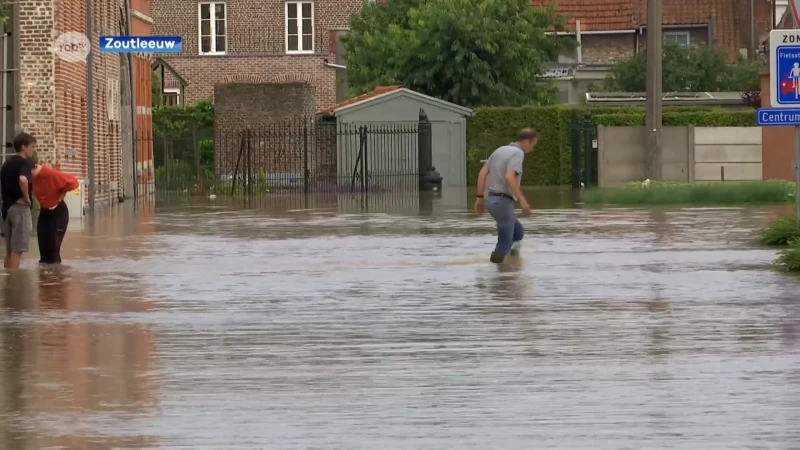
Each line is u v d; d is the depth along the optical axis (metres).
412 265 59.81
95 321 43.09
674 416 28.33
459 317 42.94
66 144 107.31
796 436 26.55
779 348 36.41
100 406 30.05
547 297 47.75
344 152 159.50
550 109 163.12
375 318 42.97
